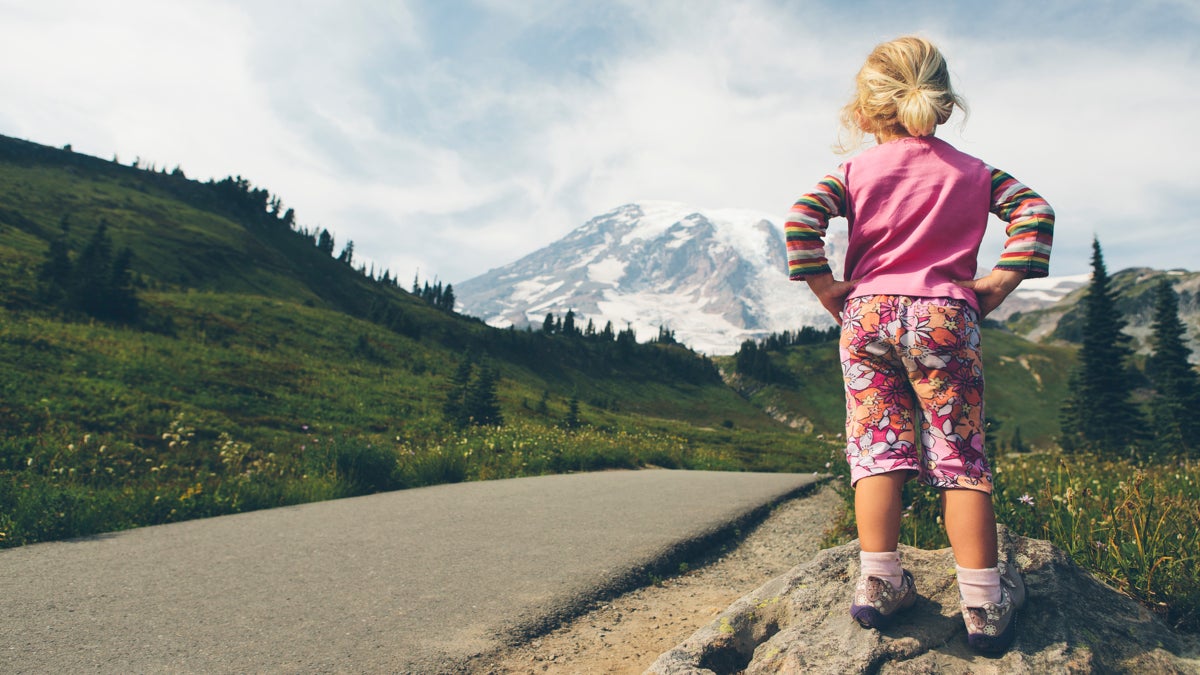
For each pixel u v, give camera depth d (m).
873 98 2.18
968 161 2.10
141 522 6.21
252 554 4.53
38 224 121.75
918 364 1.96
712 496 8.20
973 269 2.07
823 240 2.19
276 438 21.19
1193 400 40.53
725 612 2.49
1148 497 4.11
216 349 45.88
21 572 3.93
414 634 3.04
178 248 143.25
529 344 171.12
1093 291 50.41
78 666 2.54
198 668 2.57
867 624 2.08
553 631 3.25
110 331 41.66
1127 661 2.12
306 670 2.59
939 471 1.98
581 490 8.70
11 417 15.98
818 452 59.53
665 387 185.75
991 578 1.97
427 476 10.29
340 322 79.69
